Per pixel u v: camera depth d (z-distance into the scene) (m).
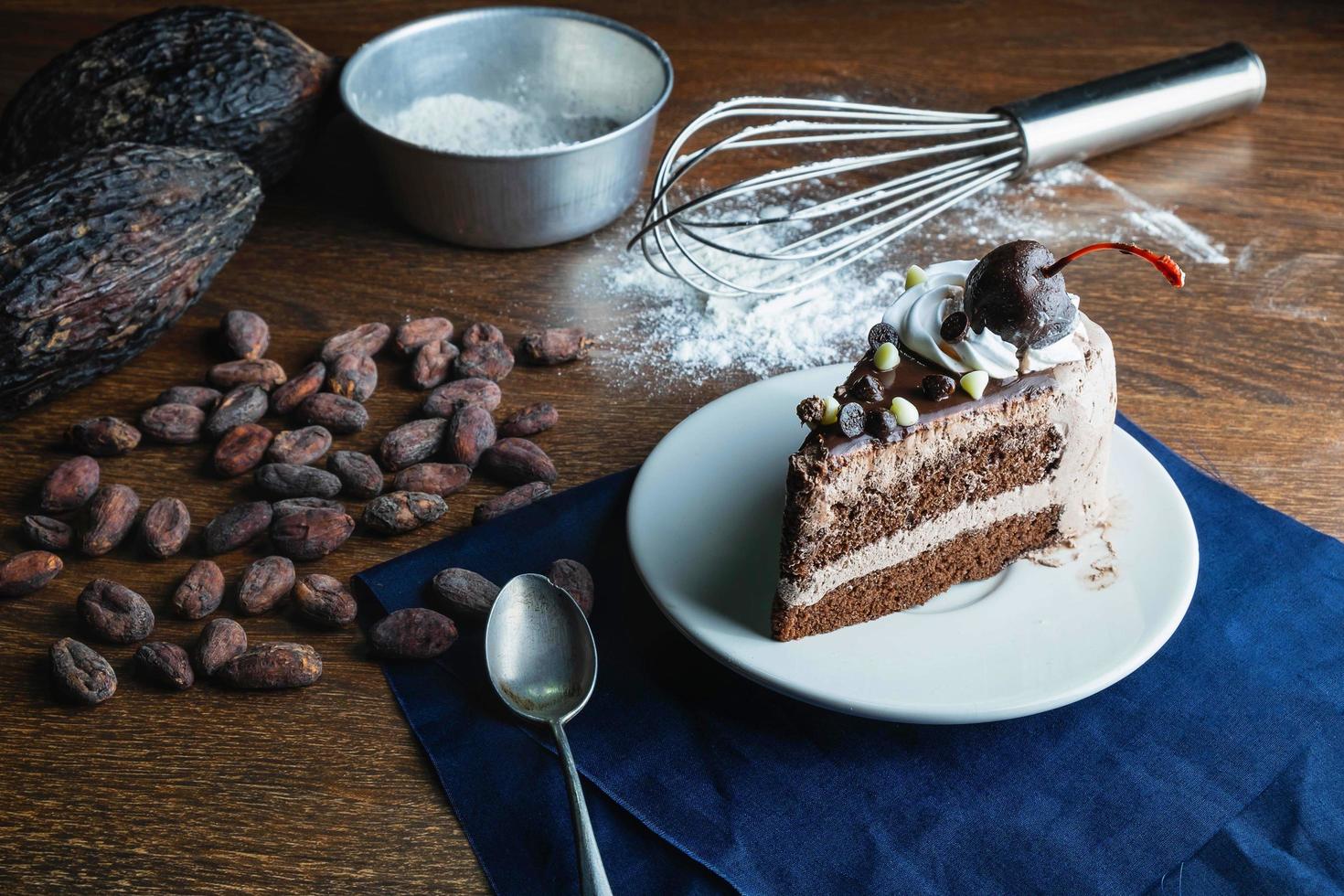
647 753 0.51
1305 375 0.65
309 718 0.53
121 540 0.58
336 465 0.60
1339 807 0.50
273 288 0.70
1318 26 0.88
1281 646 0.54
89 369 0.63
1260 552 0.57
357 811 0.50
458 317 0.68
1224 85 0.78
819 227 0.73
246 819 0.50
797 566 0.53
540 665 0.53
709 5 0.92
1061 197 0.75
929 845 0.49
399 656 0.54
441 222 0.70
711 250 0.72
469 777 0.50
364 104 0.73
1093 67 0.84
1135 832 0.49
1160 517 0.56
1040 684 0.50
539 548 0.57
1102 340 0.56
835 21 0.90
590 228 0.71
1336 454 0.61
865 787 0.50
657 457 0.58
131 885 0.48
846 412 0.53
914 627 0.53
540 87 0.77
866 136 0.70
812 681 0.50
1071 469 0.56
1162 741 0.51
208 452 0.62
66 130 0.68
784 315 0.68
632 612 0.55
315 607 0.55
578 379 0.65
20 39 0.84
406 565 0.56
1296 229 0.73
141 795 0.50
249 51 0.70
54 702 0.53
